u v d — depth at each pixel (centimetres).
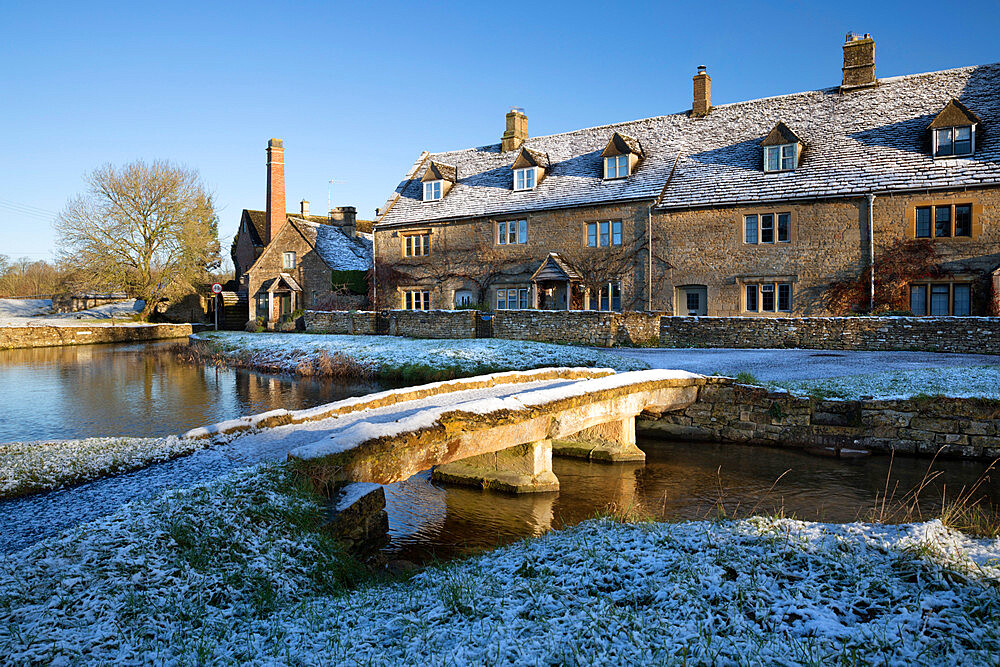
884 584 375
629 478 980
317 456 573
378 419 786
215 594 395
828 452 1115
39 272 6981
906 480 942
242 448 659
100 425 1177
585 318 2034
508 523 772
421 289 3228
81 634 326
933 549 422
